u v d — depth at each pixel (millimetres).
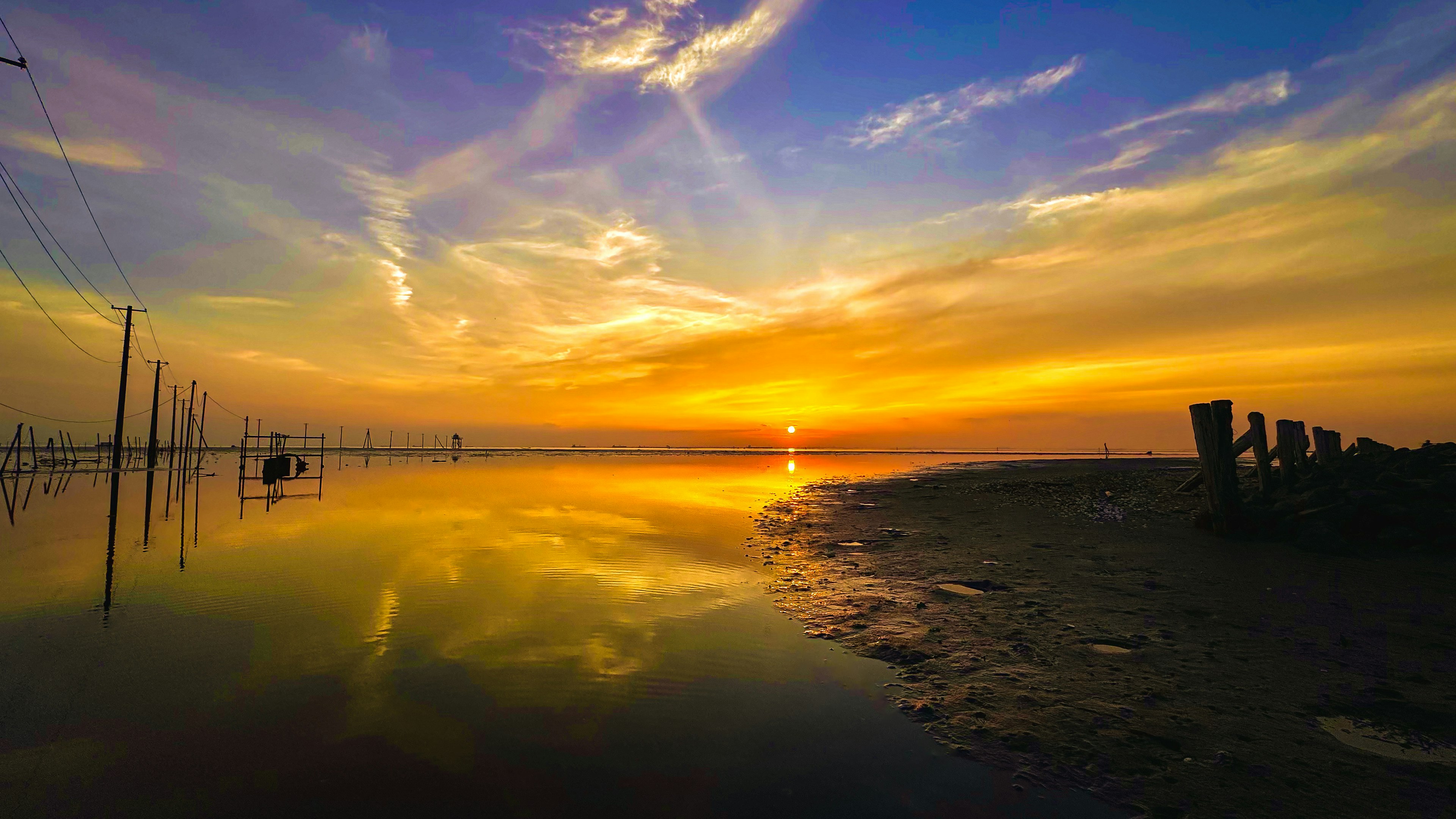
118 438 50000
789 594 10305
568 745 5223
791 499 25766
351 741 5242
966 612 9008
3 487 32750
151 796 4395
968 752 5176
